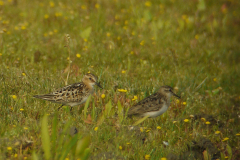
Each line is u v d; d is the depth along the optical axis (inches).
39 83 500.4
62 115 427.8
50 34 711.7
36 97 430.9
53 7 864.9
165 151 401.4
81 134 374.6
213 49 751.7
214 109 536.7
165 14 920.9
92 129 395.9
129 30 790.5
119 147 374.0
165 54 687.7
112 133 400.2
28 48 642.2
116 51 677.3
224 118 519.2
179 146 419.8
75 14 826.8
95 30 768.3
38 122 405.4
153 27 756.0
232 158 438.3
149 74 601.6
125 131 407.8
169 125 457.1
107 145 382.9
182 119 477.1
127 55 670.5
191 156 405.4
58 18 800.3
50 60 616.4
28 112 424.2
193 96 545.0
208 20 908.6
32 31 718.5
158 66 644.1
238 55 747.4
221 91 594.9
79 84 460.8
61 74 539.5
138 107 451.8
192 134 445.4
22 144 351.3
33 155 307.1
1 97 440.1
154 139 419.8
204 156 400.5
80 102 456.4
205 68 668.7
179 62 673.6
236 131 486.6
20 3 867.4
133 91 521.0
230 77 645.9
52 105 454.9
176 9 962.1
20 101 432.1
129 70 604.1
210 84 607.8
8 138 354.6
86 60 624.4
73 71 569.9
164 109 464.8
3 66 548.7
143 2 973.8
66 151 319.3
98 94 491.2
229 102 561.3
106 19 832.9
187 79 601.3
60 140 323.9
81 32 688.4
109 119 427.2
